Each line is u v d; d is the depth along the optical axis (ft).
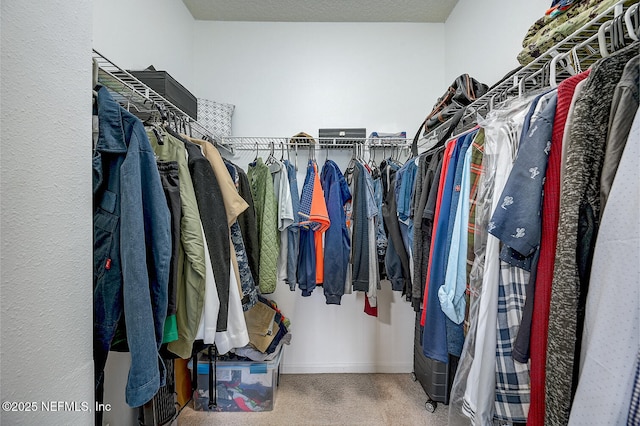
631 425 1.19
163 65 5.35
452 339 2.82
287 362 6.54
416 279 3.78
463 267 2.76
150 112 3.37
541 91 2.37
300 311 6.56
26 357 1.22
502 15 4.68
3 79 1.14
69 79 1.44
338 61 6.61
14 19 1.18
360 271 5.09
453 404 2.52
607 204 1.38
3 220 1.14
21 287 1.21
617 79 1.52
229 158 6.60
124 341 2.41
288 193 5.20
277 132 6.60
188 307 2.65
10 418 1.17
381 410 5.16
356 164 5.51
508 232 1.89
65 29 1.42
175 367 4.89
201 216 2.86
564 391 1.53
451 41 6.33
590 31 2.25
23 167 1.22
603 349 1.30
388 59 6.63
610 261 1.32
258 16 6.44
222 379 5.15
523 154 1.91
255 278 4.75
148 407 3.69
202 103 5.78
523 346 1.91
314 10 6.26
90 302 1.57
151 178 2.27
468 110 4.05
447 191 3.11
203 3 6.06
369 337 6.59
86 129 1.55
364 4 6.09
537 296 1.83
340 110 6.61
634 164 1.30
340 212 5.16
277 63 6.60
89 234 1.57
